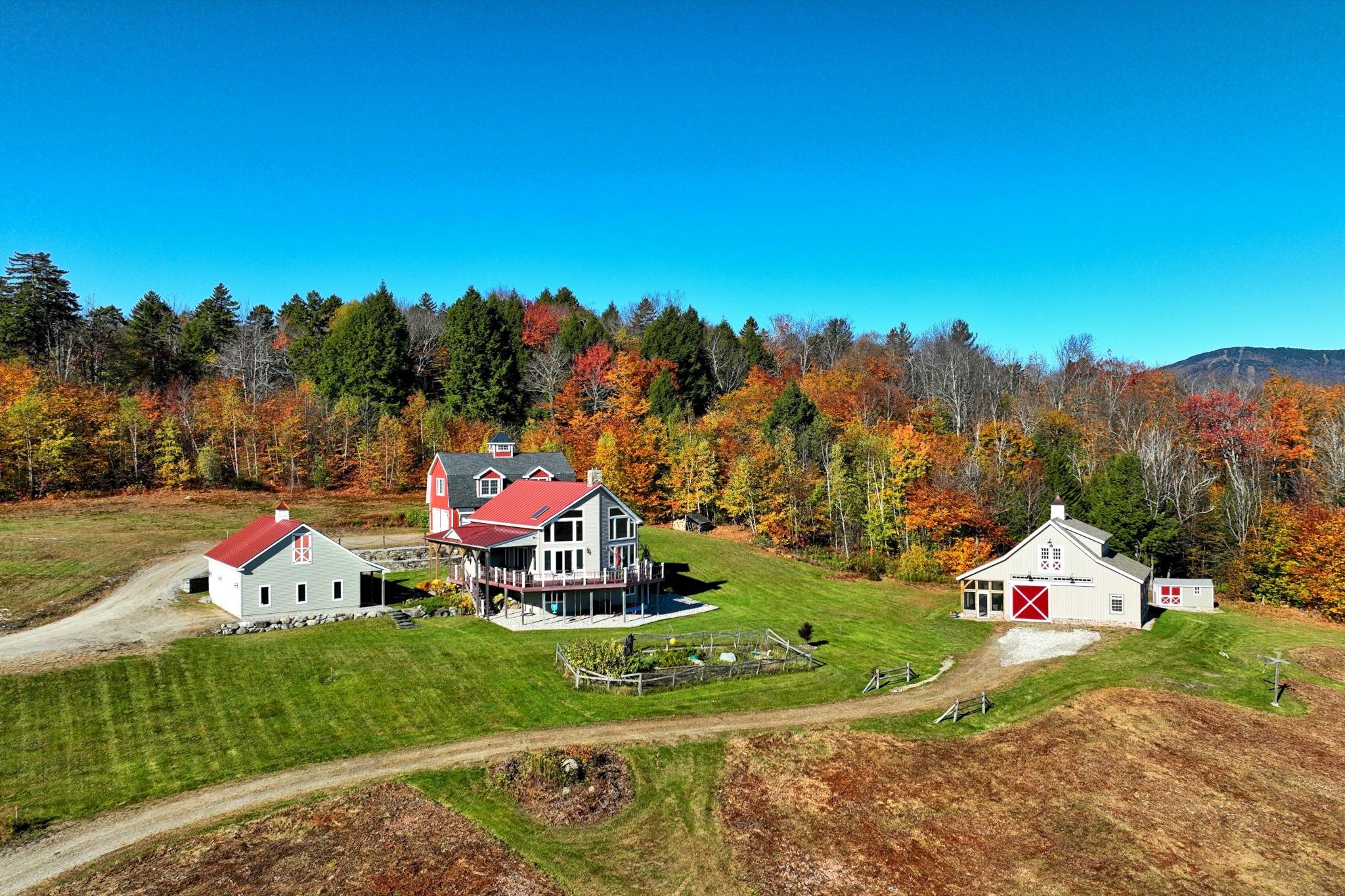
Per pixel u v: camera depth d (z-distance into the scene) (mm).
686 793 27531
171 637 40375
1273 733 34219
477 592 49906
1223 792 28906
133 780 26719
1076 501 69438
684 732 31922
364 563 48594
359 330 97312
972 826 26203
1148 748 32125
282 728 31031
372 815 25125
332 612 46594
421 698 34344
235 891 21359
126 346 98000
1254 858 24969
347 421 89125
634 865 23562
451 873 22625
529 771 27891
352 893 21547
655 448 87375
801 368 135750
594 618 48844
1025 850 24969
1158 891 23188
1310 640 49031
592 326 123375
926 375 117812
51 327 94438
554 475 66312
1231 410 83625
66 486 75562
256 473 84625
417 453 90750
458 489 62188
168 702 32688
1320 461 74688
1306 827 26828
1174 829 26422
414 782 27141
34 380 78625
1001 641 47625
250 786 26641
